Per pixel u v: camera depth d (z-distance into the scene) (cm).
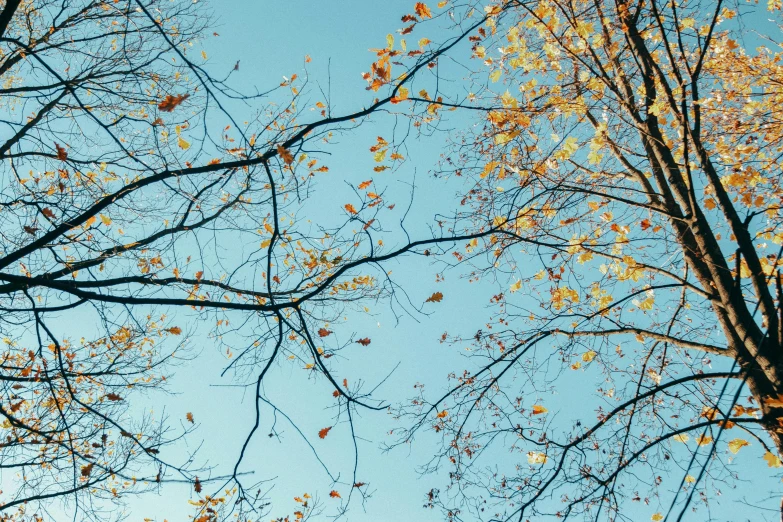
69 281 434
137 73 609
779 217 496
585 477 478
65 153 506
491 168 545
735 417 429
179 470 479
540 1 518
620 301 520
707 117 573
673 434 432
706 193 514
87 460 489
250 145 414
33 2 629
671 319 588
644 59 529
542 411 544
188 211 516
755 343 430
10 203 518
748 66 577
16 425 479
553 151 514
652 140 529
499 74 486
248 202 535
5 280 405
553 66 601
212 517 471
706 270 495
